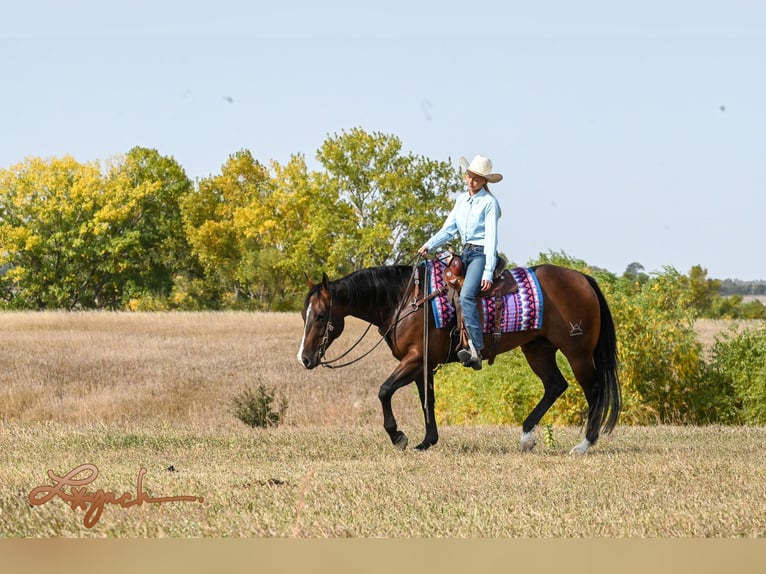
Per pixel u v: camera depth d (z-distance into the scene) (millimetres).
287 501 8922
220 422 24312
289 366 35531
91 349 38906
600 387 13445
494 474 10781
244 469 11273
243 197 96312
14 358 35375
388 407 13250
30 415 26828
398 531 7750
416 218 79188
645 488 9844
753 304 72062
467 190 12938
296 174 86688
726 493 9555
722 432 16172
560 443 14414
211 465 11789
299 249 82250
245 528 7723
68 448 13680
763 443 14336
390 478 10305
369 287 13141
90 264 97188
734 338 22328
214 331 47656
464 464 11633
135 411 27484
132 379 31969
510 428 17219
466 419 22547
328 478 10344
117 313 55688
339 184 82500
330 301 12953
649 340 21266
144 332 46375
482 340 12812
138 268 98812
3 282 97000
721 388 21812
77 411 27312
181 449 13484
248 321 52656
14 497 9000
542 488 9805
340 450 13281
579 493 9508
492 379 21734
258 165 97375
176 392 30047
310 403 28094
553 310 13141
